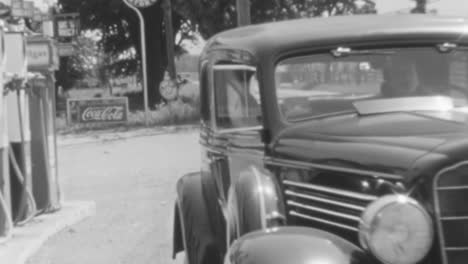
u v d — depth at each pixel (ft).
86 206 32.19
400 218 10.44
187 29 139.23
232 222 13.34
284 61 14.34
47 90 30.73
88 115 78.38
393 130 12.50
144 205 33.32
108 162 50.42
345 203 11.93
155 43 138.21
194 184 17.60
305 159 12.71
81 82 192.44
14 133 28.35
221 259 16.26
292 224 12.83
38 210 30.37
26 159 28.50
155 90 138.10
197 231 16.61
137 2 84.53
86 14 136.98
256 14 114.73
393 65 14.43
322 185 12.41
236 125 15.79
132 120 82.23
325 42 14.40
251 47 14.78
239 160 15.06
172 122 80.48
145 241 25.94
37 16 31.91
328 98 14.34
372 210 10.57
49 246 25.85
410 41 14.47
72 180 42.57
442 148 10.96
